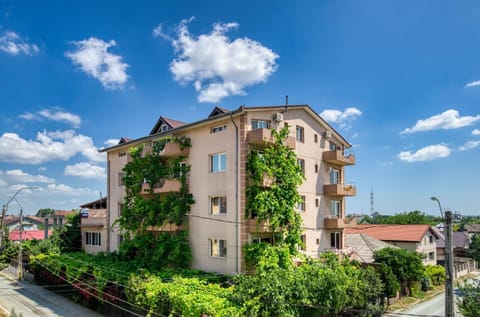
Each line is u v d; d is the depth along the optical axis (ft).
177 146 91.50
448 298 40.83
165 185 89.76
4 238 142.31
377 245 113.80
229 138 82.33
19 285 116.78
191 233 88.17
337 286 64.64
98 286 84.84
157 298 65.00
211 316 55.57
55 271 106.11
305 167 93.76
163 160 98.07
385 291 82.58
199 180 88.12
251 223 77.30
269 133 79.15
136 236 93.45
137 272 82.79
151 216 91.50
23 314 84.69
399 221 240.12
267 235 81.82
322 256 84.74
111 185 119.34
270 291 58.70
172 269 83.56
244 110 78.89
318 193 97.91
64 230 132.36
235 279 65.05
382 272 84.38
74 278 94.94
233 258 78.23
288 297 59.93
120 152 117.19
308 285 63.52
